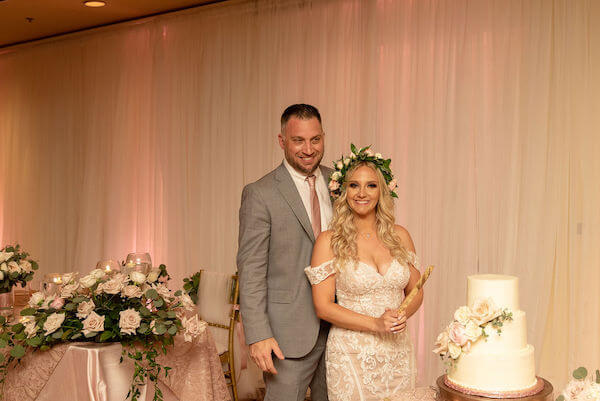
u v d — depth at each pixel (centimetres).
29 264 446
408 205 498
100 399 308
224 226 613
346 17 537
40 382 324
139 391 320
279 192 301
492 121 464
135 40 691
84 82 734
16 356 315
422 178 494
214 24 623
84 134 735
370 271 278
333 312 278
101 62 719
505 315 207
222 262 613
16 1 616
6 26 712
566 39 430
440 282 482
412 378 291
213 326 468
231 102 610
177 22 650
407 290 296
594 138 420
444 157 482
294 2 567
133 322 314
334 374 283
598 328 417
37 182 780
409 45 503
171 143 654
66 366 317
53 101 763
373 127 515
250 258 296
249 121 596
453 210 476
